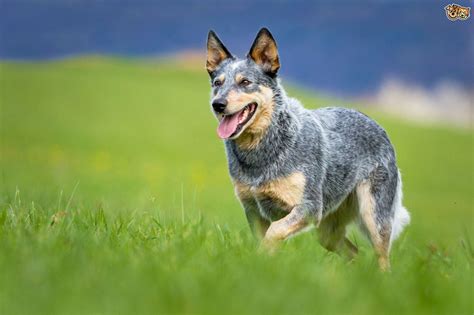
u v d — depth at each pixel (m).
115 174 23.78
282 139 8.23
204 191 19.22
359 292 5.28
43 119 43.12
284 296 5.03
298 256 6.82
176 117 47.09
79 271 5.55
